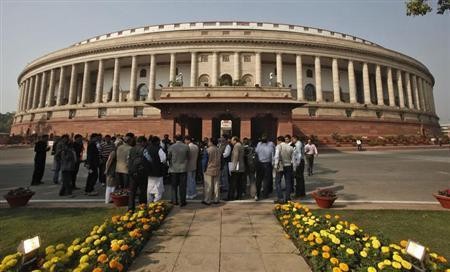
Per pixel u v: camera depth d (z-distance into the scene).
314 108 44.84
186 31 45.25
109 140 12.02
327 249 4.45
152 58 45.62
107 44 47.28
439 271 3.87
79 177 15.01
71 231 6.09
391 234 5.93
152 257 4.86
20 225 6.47
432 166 19.03
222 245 5.38
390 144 40.19
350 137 41.88
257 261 4.71
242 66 45.22
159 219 6.62
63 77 52.25
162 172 8.94
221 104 25.44
